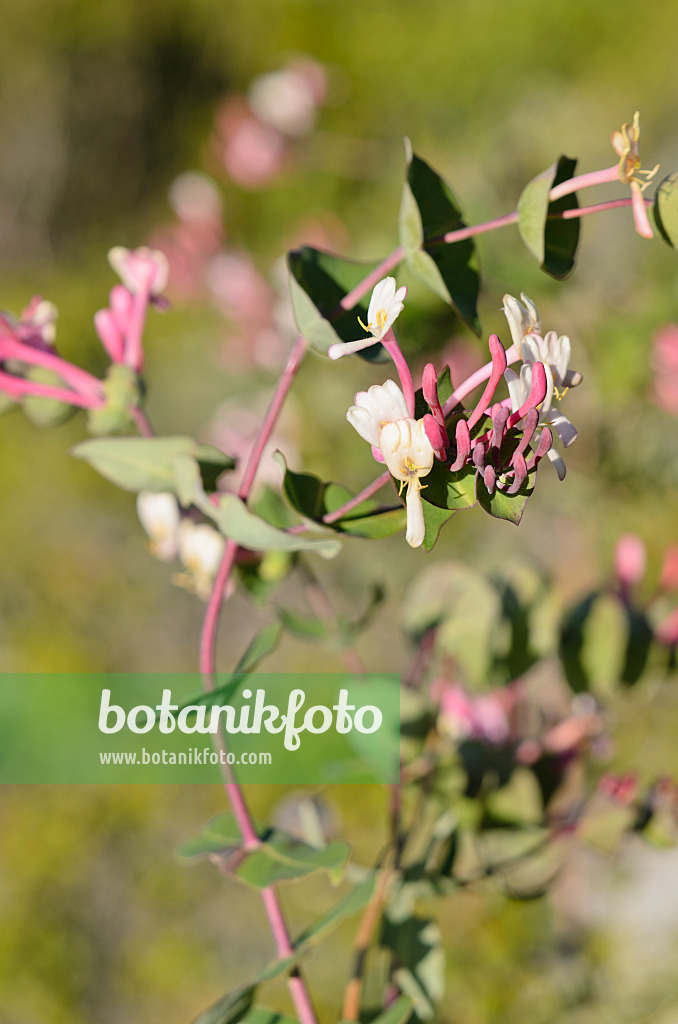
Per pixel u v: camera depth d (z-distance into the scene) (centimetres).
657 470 177
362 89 387
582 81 334
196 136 461
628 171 82
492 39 359
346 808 217
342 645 99
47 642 292
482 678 99
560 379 79
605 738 99
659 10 327
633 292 180
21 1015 209
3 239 475
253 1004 87
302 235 193
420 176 85
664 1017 147
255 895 217
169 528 96
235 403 198
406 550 255
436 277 84
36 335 91
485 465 78
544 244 84
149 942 216
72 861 232
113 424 90
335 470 198
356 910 88
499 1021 154
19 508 331
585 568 214
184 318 344
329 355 79
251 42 447
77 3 474
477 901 172
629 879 172
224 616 295
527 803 97
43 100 477
